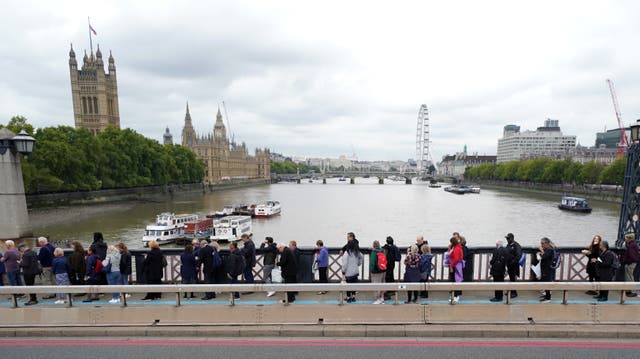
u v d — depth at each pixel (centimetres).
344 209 11169
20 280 1555
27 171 7456
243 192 19775
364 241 6425
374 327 1189
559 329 1159
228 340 1146
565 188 15000
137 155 12325
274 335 1177
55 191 9319
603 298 1360
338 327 1191
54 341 1145
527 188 18675
